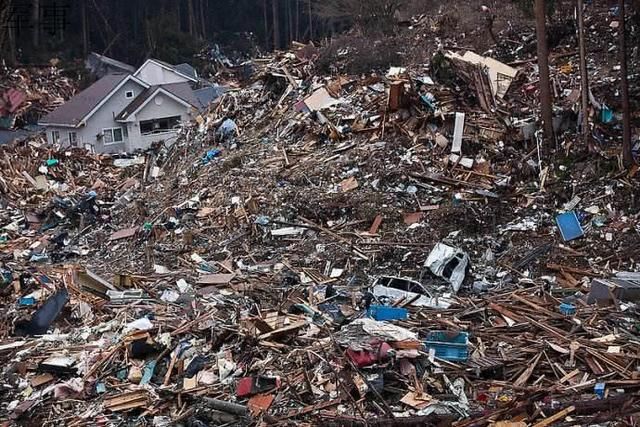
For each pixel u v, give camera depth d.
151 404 15.21
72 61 68.94
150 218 29.52
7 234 30.81
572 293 20.78
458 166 27.11
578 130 27.27
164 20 74.38
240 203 27.48
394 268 23.09
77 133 51.47
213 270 23.83
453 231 24.53
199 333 17.70
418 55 34.75
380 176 27.12
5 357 17.84
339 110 31.45
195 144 35.59
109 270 25.09
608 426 13.76
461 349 16.08
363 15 39.09
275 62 38.41
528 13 35.88
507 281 22.00
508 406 14.44
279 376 15.68
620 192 24.58
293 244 24.98
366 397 14.84
